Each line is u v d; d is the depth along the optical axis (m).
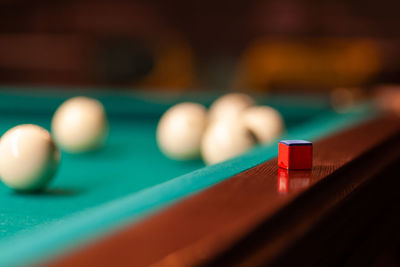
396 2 4.26
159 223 0.45
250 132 0.88
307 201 0.56
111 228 0.43
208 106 1.40
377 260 0.75
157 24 4.75
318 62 3.74
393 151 0.79
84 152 0.98
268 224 0.48
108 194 0.73
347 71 3.69
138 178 0.81
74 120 0.97
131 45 4.78
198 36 4.70
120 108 1.36
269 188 0.56
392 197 0.79
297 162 0.62
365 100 1.50
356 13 4.37
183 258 0.38
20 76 4.95
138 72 4.70
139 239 0.40
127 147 1.05
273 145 0.76
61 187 0.76
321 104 1.36
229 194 0.54
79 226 0.44
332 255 0.59
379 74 3.74
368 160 0.71
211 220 0.46
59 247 0.38
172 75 4.22
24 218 0.64
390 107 1.21
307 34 4.48
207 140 0.88
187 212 0.48
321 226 0.56
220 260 0.40
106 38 4.83
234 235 0.43
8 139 0.74
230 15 4.62
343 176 0.64
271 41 4.52
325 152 0.70
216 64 4.66
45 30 4.89
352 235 0.64
